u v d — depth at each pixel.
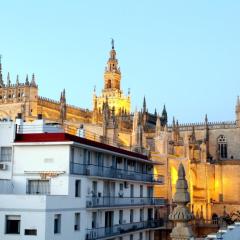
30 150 60.25
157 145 120.00
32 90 115.12
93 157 66.56
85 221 61.50
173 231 29.41
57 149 59.12
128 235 74.69
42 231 52.47
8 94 117.00
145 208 84.81
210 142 159.38
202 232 117.06
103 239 64.94
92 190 64.62
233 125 156.75
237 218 126.12
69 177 58.03
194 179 138.62
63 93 121.38
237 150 154.88
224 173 142.38
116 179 70.69
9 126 61.62
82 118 137.75
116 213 71.88
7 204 54.12
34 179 59.44
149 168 91.44
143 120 151.38
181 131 160.88
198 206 134.12
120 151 74.94
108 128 114.19
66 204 56.91
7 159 61.19
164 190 116.38
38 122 70.19
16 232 53.66
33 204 53.22
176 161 124.38
